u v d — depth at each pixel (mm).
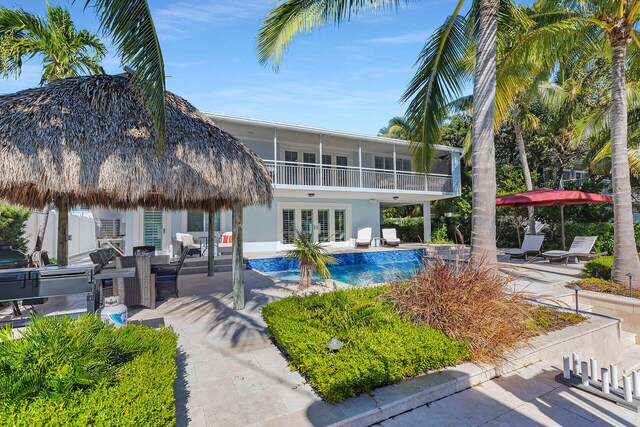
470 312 3613
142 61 3303
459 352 3279
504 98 7297
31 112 4168
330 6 5023
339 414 2500
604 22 6348
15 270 3928
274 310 4156
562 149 16094
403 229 22000
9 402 1891
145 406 1999
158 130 3541
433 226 20875
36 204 6328
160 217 13453
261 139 14711
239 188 5180
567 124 15469
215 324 4723
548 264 10438
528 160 18047
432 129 6688
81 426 1806
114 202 7340
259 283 7914
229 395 2816
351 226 17125
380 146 16328
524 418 2637
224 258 11164
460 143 20484
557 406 2814
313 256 7176
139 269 5461
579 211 14758
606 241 12312
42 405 1896
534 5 7551
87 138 4250
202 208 8531
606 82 13969
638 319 5199
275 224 15000
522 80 8469
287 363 3447
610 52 7637
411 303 3982
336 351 3010
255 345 3951
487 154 4902
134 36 3215
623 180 6398
